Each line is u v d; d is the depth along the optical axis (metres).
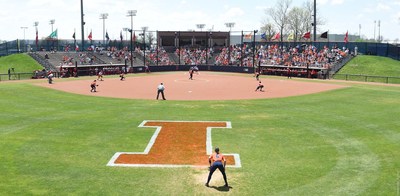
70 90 48.59
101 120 29.16
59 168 18.19
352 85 56.12
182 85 56.88
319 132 25.50
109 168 18.34
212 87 54.41
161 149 21.66
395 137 24.14
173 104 37.47
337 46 84.88
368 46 82.38
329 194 15.22
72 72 71.81
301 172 17.81
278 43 95.00
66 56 86.56
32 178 16.80
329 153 20.78
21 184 16.05
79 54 89.38
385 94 44.72
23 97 41.12
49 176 17.08
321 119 29.80
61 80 62.66
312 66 75.38
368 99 40.75
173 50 105.75
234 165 18.86
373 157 20.03
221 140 23.58
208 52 101.75
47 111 32.88
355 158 19.88
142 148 21.80
